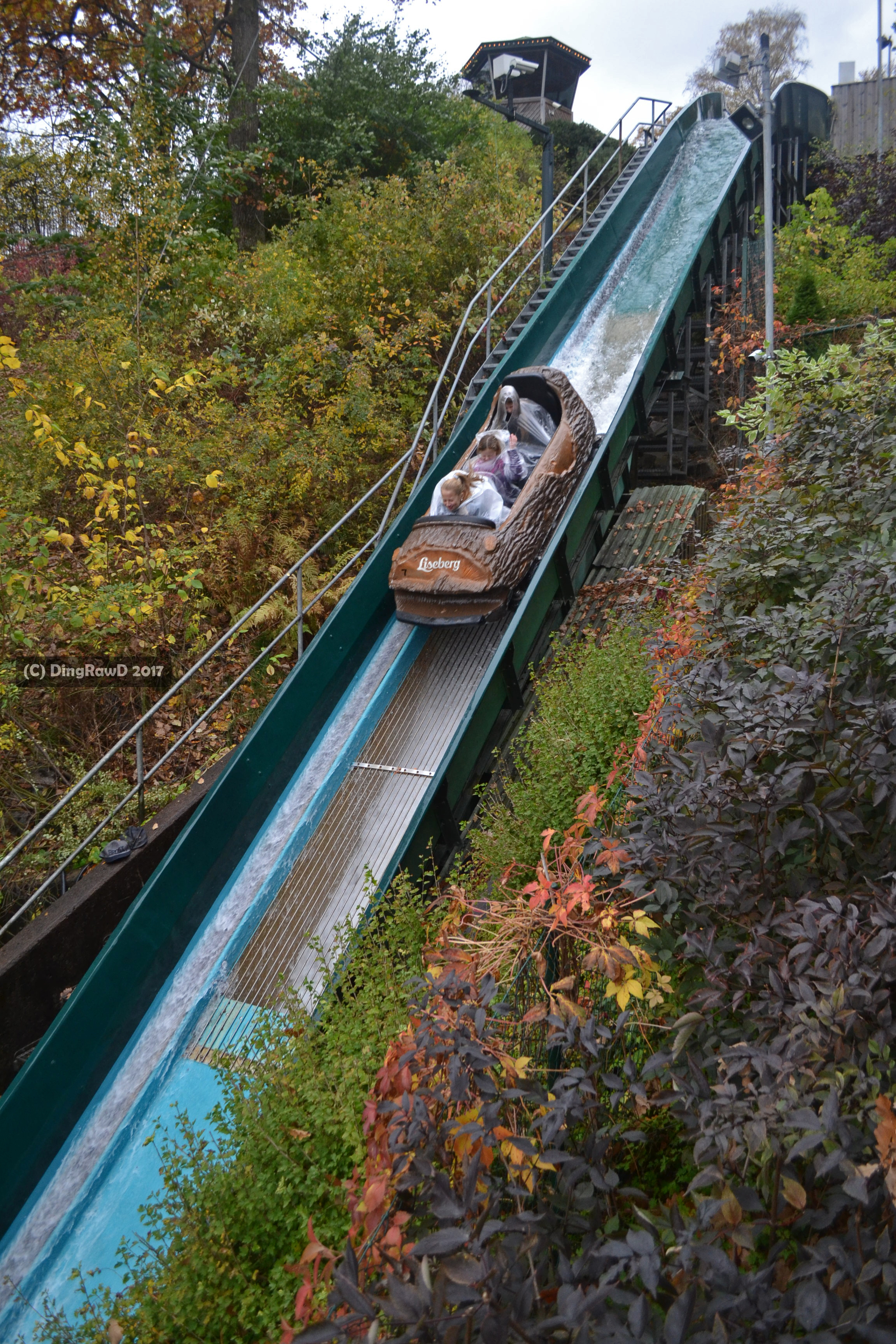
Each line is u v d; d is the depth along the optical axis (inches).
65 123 561.3
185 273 573.6
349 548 449.1
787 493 213.0
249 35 764.6
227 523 418.3
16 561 325.7
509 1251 81.3
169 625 390.0
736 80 492.7
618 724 237.1
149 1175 193.9
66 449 411.5
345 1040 169.0
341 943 213.2
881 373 240.2
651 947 122.9
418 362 536.4
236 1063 209.5
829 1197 81.1
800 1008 90.7
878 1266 67.9
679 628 215.9
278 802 285.1
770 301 428.1
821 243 701.9
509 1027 124.6
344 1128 149.0
